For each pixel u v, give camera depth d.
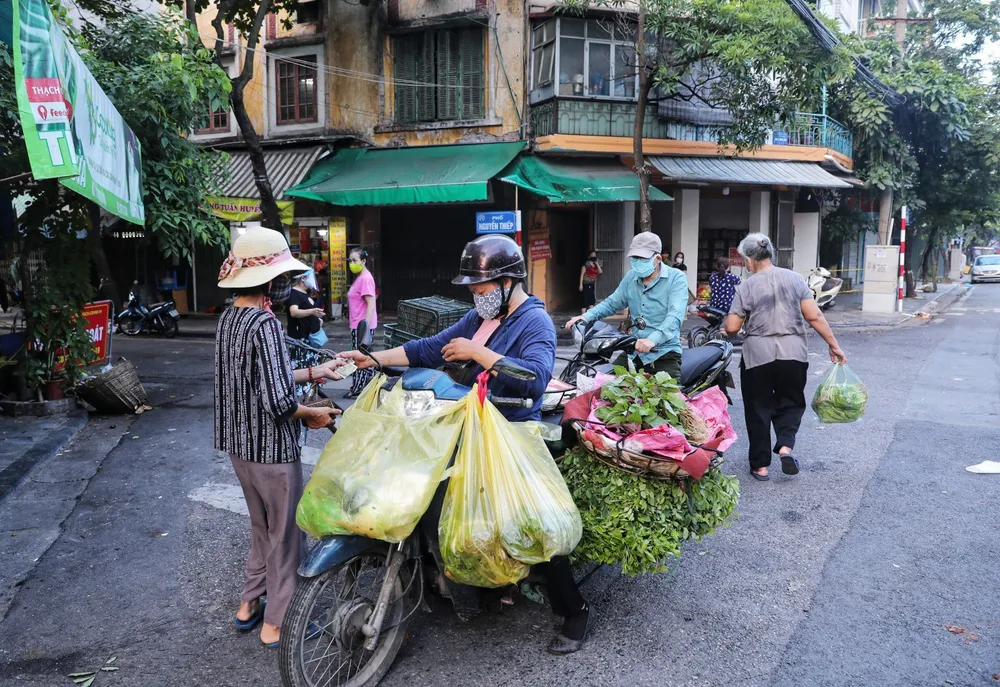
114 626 3.43
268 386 2.97
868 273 17.52
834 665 3.04
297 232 17.78
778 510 4.73
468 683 2.95
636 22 15.13
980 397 7.94
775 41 12.80
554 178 14.65
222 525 4.61
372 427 2.84
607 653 3.15
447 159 15.60
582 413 3.33
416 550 2.96
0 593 3.75
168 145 7.96
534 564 2.83
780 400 5.44
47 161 4.25
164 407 7.95
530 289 16.45
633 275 5.34
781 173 16.91
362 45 16.66
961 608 3.48
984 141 19.81
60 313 7.29
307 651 3.00
